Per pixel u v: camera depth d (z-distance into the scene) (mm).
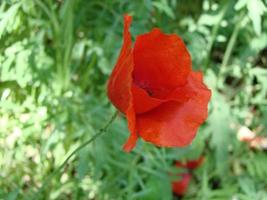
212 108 461
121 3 445
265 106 479
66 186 424
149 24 479
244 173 479
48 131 431
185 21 482
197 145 457
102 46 443
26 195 409
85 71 455
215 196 468
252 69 478
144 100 265
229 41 511
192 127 275
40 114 397
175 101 280
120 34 453
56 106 410
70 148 403
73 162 438
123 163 424
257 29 390
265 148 507
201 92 284
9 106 389
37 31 437
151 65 283
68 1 396
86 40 446
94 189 431
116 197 431
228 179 470
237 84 550
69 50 412
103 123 413
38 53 407
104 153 397
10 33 403
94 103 430
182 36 476
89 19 470
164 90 285
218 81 483
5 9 414
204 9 474
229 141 459
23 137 396
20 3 364
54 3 451
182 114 277
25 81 387
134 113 261
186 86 283
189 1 519
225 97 508
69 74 423
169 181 451
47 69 410
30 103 399
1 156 392
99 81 469
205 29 468
